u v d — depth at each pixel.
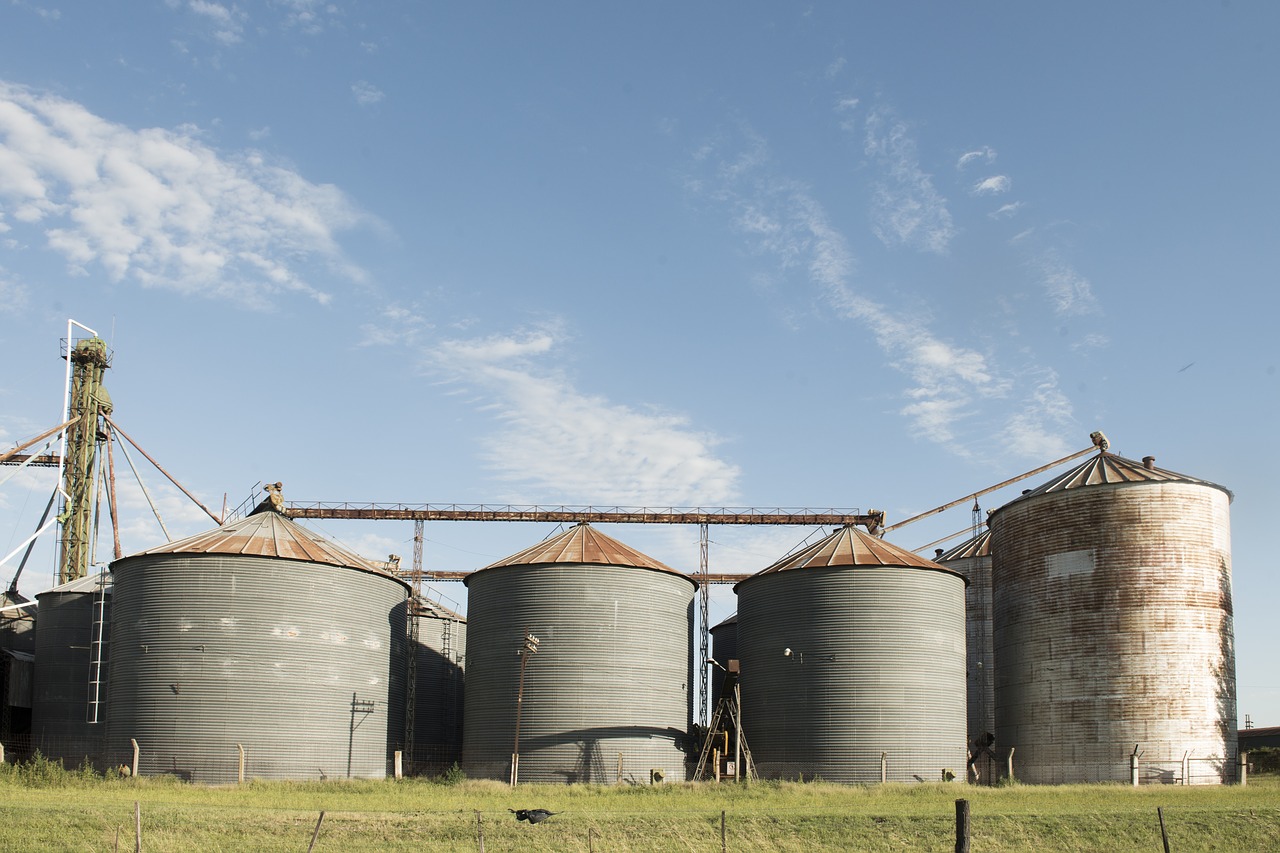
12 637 85.50
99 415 95.69
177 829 41.41
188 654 66.56
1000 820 45.44
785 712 71.44
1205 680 68.44
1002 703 77.12
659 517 94.88
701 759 71.69
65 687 77.25
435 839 41.09
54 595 79.06
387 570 86.94
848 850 41.38
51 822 41.53
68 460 93.25
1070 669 71.25
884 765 68.38
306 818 43.72
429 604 91.38
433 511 93.75
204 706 65.88
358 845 39.78
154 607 67.62
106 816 42.97
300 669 68.25
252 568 68.25
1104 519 71.62
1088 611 71.12
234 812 45.22
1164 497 70.62
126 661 67.69
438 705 88.94
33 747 75.12
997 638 79.00
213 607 67.25
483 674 73.19
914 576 72.31
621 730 70.38
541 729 70.06
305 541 72.31
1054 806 50.44
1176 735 67.56
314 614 69.50
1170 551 70.00
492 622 73.56
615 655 71.44
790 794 57.12
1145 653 68.94
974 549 89.75
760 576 75.12
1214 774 67.25
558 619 71.62
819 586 72.31
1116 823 45.28
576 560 72.50
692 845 40.97
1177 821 45.62
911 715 69.81
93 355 94.62
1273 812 47.34
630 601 72.81
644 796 56.75
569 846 40.38
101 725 71.38
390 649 75.19
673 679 74.12
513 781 67.38
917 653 71.00
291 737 67.06
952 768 70.44
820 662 70.94
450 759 86.31
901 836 43.16
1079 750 70.06
